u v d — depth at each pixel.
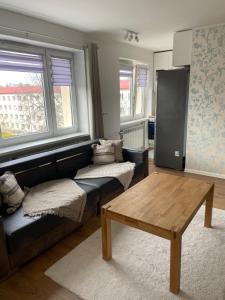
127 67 5.10
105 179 2.85
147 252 2.15
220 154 3.83
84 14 2.86
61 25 3.28
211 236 2.34
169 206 2.03
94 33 3.76
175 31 3.76
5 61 2.90
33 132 3.39
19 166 2.49
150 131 5.86
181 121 4.07
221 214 2.74
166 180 2.61
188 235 2.36
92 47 3.73
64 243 2.33
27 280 1.87
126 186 3.06
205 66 3.63
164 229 1.69
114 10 2.75
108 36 3.98
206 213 2.45
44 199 2.31
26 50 3.07
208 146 3.90
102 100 4.18
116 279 1.85
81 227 2.59
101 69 4.07
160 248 2.20
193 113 3.91
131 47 4.79
